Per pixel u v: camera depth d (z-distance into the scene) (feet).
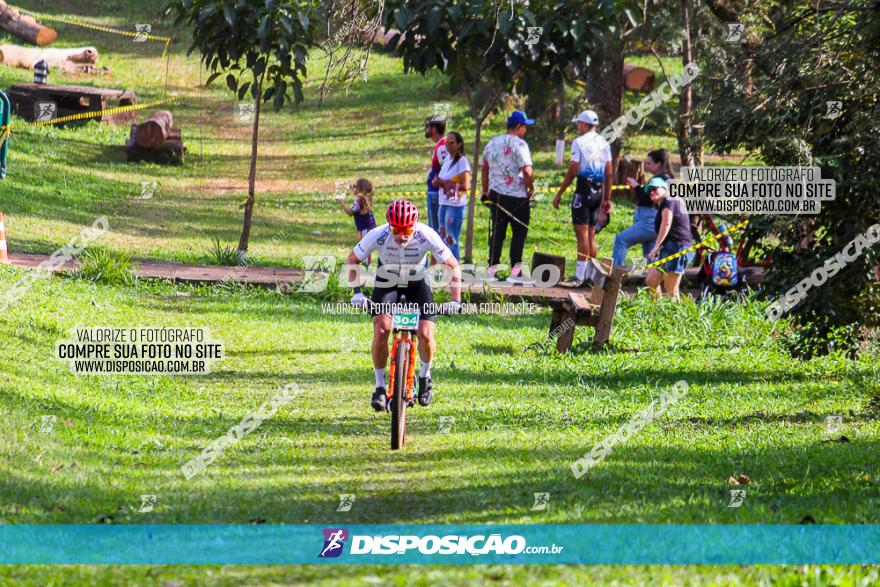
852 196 53.31
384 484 40.04
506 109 182.39
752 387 61.98
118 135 167.73
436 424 51.21
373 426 50.34
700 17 110.63
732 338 76.89
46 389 51.34
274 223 128.26
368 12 76.28
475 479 40.55
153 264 92.17
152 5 274.98
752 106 55.36
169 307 79.36
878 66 52.60
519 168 90.07
